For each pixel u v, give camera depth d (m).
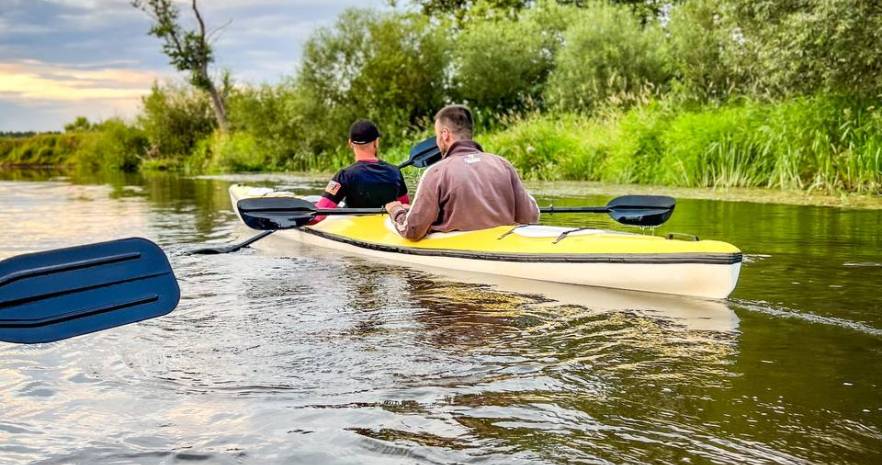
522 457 2.05
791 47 9.85
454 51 19.47
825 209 8.05
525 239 4.66
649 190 10.84
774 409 2.35
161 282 2.70
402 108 18.97
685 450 2.07
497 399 2.48
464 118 5.05
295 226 5.03
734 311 3.62
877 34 9.08
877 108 9.90
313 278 4.65
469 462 2.03
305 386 2.64
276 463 2.05
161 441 2.20
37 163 34.22
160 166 25.97
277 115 20.83
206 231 7.25
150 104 27.05
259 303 3.95
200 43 25.47
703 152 11.53
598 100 16.95
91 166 29.84
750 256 5.09
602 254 4.21
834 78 9.69
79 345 3.16
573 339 3.17
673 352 2.96
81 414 2.41
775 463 1.99
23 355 3.03
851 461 2.00
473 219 4.97
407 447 2.13
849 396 2.46
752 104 11.73
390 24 18.64
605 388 2.56
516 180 5.09
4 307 2.41
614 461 2.01
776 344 3.05
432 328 3.38
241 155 22.19
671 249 3.99
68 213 9.21
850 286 4.11
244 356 2.99
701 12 14.56
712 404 2.41
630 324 3.41
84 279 2.54
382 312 3.71
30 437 2.23
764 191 10.38
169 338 3.27
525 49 19.67
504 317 3.57
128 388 2.64
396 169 5.91
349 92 19.00
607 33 17.73
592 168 13.55
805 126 10.30
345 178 5.77
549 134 14.64
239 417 2.37
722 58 13.71
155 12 25.20
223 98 26.23
